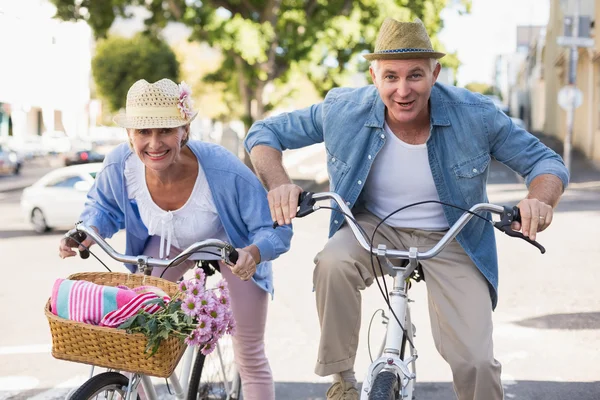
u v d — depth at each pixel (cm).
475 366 325
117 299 294
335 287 343
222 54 2358
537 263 982
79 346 293
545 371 561
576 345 624
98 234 342
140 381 334
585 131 3152
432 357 598
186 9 2239
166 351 290
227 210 365
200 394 404
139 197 364
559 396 511
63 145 4266
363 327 684
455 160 342
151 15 2514
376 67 326
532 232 294
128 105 334
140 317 286
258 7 2347
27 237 1416
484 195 354
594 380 541
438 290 345
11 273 1022
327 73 2583
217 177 358
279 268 980
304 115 373
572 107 2373
